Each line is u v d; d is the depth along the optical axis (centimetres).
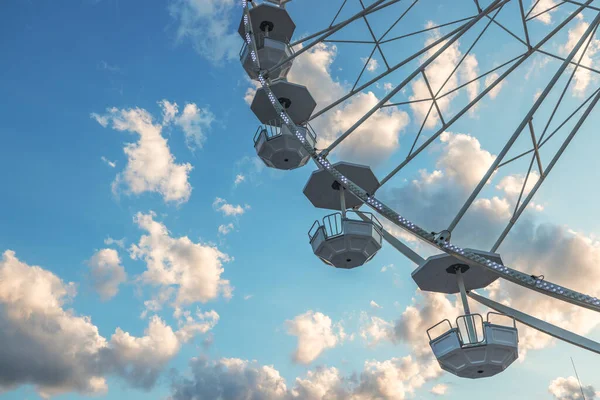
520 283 1795
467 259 1891
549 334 2369
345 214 2791
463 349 2330
